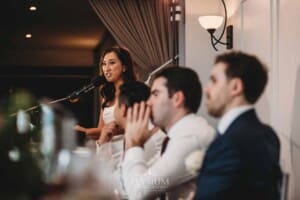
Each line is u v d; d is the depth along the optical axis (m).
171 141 2.54
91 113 11.21
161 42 7.07
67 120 1.52
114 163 3.16
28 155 1.39
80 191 1.46
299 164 3.42
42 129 1.47
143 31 7.10
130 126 2.63
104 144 3.20
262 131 2.26
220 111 2.34
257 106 4.27
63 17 9.23
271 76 4.01
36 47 11.69
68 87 12.83
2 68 12.53
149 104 2.62
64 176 1.44
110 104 4.04
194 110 2.61
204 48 5.48
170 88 2.58
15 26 9.91
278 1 3.93
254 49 4.48
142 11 7.11
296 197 3.45
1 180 1.36
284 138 3.71
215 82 2.33
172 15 6.39
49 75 12.70
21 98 1.49
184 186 2.51
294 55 3.59
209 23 5.10
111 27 7.16
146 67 7.07
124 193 2.58
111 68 4.13
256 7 4.43
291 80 3.62
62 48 11.74
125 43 7.12
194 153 2.40
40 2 8.37
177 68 2.62
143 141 2.63
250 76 2.29
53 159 1.44
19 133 1.42
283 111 3.76
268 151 2.20
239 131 2.19
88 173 1.49
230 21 5.22
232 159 2.13
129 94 2.87
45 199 1.40
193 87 2.59
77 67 12.69
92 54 12.20
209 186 2.15
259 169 2.14
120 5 7.15
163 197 2.63
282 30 3.85
